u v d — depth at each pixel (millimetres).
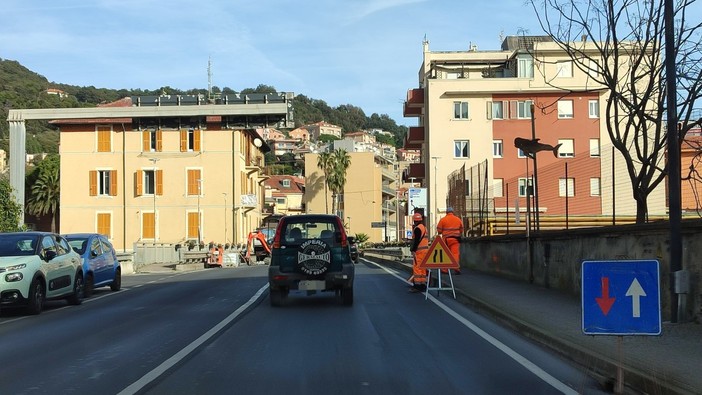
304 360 8984
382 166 102438
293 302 15688
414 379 7879
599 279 7285
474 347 9883
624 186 22859
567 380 7848
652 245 11820
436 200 53719
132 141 56250
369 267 30016
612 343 9266
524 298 14539
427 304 15039
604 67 15922
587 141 53375
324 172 92438
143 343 10492
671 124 10875
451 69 59094
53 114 25406
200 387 7574
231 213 55844
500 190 30984
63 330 12102
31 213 65688
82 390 7492
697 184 16406
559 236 15945
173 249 49000
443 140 55094
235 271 29438
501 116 54875
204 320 12914
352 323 12250
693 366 7812
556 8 19016
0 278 13750
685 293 10562
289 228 14852
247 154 61562
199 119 26141
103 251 19484
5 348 10266
